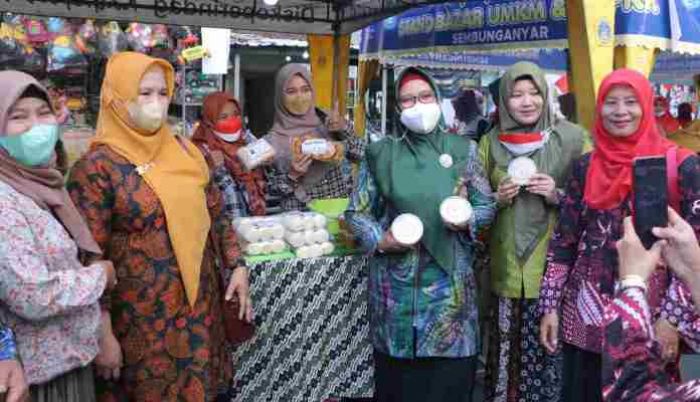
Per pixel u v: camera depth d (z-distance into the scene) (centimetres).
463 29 476
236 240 260
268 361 279
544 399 274
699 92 716
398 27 550
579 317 225
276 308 278
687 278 138
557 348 245
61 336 182
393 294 258
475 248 280
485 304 306
